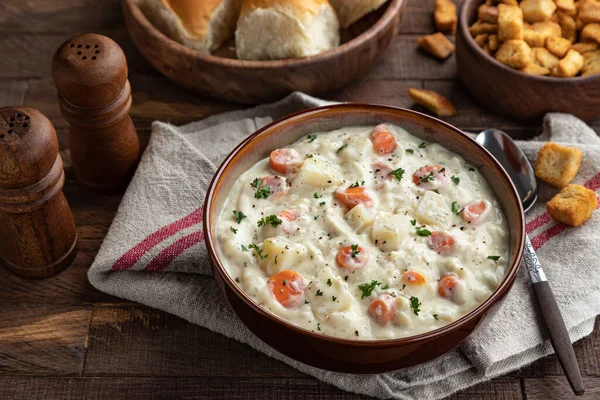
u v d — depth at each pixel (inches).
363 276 21.9
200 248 24.4
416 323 21.3
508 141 26.5
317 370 23.0
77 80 24.0
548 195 25.9
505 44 27.7
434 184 23.3
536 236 24.9
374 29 27.8
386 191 23.3
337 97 29.0
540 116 27.9
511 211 22.5
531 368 23.3
